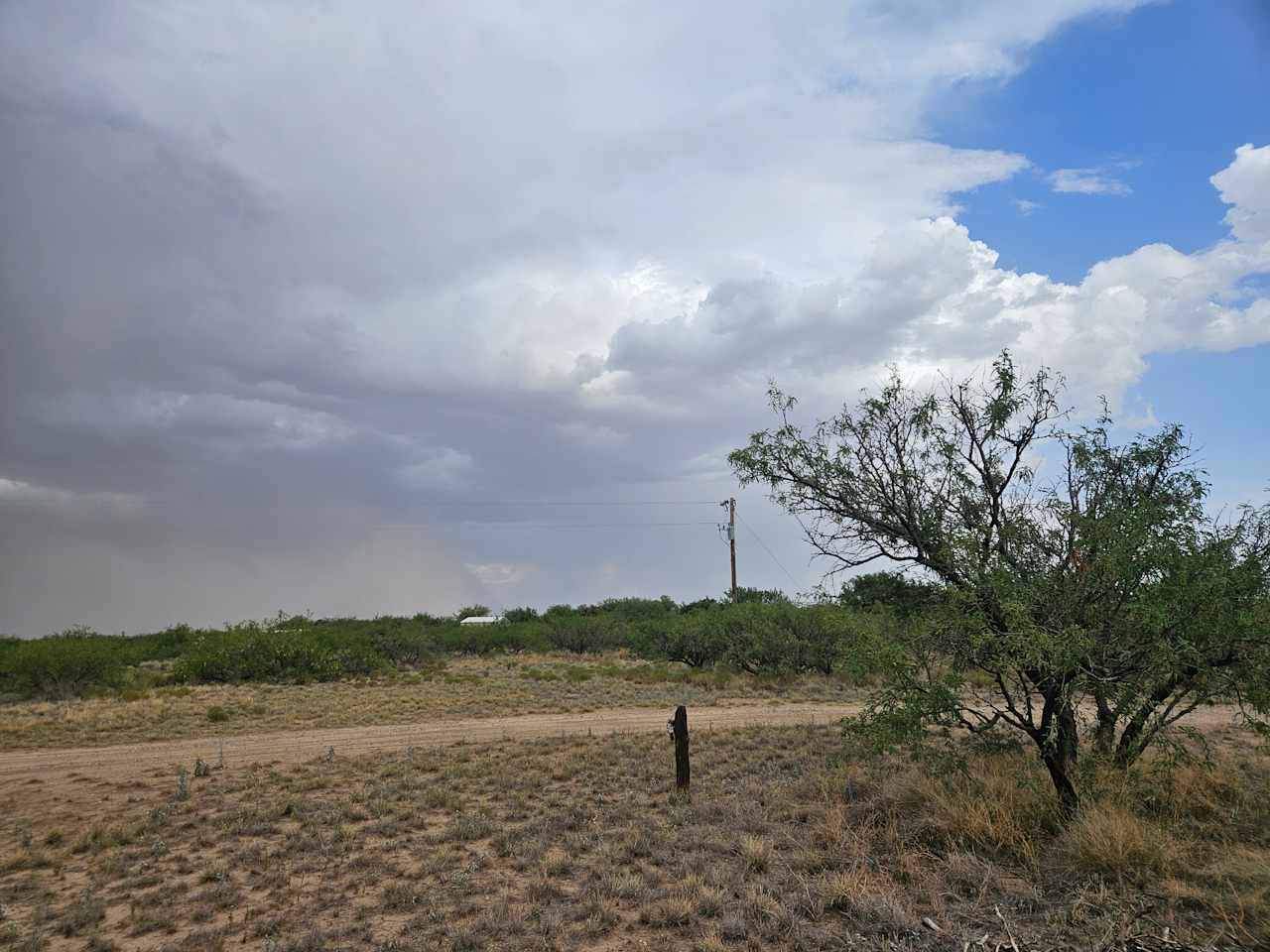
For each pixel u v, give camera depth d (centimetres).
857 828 945
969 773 1020
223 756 1619
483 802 1184
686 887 777
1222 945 616
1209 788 988
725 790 1205
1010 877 772
